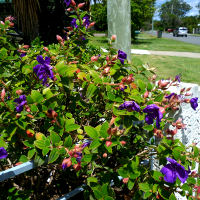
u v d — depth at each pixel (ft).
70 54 5.06
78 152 3.34
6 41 5.25
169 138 3.68
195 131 5.50
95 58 4.57
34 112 3.73
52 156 3.18
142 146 4.80
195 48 53.42
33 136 3.46
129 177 3.59
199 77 21.07
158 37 111.04
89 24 5.36
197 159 3.80
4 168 4.46
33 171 4.43
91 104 4.61
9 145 4.15
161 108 3.50
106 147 3.28
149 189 3.66
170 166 3.36
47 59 3.80
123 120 3.55
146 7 67.05
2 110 3.55
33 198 4.43
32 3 18.62
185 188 3.74
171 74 21.77
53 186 4.72
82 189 4.01
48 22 24.44
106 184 3.51
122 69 4.47
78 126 3.56
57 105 3.74
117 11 9.37
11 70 5.07
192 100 4.28
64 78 3.70
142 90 4.25
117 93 4.17
